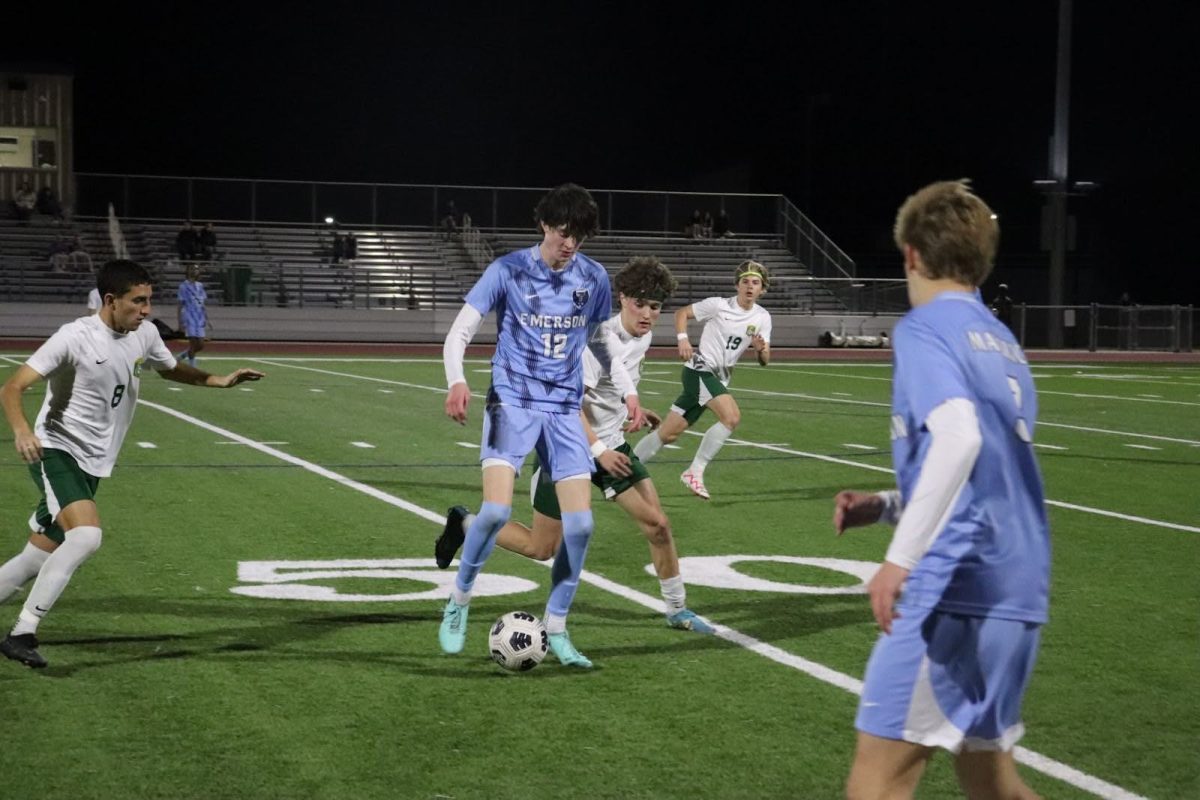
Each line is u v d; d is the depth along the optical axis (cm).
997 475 496
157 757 734
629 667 932
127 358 902
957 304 506
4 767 715
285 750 748
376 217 6069
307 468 1888
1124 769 745
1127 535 1507
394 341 5575
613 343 998
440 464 1956
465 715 818
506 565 1276
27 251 5509
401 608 1092
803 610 1114
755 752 761
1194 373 4703
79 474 897
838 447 2298
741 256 6331
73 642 972
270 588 1157
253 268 5591
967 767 527
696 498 1722
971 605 497
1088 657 984
